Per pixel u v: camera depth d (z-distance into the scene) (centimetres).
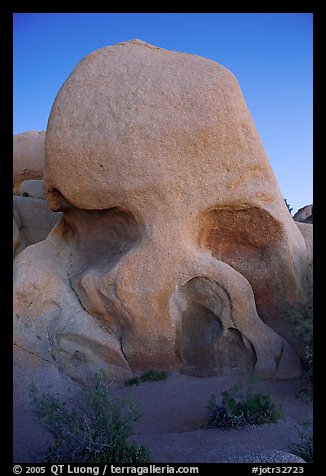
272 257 706
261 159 693
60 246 793
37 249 778
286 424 529
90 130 684
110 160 674
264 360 669
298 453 452
